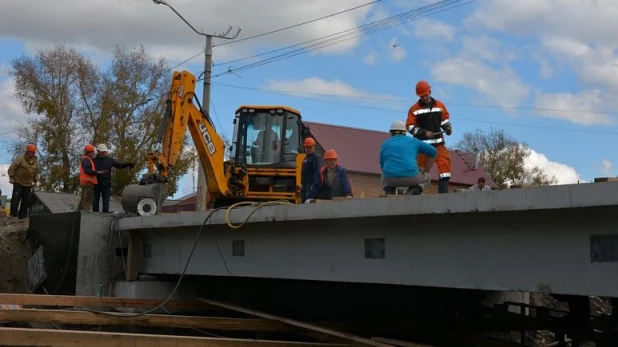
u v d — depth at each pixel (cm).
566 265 482
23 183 1566
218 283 1112
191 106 1312
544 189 466
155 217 1026
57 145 3972
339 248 704
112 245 1174
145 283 1089
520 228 518
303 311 1080
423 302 1026
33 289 1222
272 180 1434
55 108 3984
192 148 3812
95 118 4022
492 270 538
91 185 1312
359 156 4125
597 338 823
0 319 814
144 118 3994
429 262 596
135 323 869
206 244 945
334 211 657
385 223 644
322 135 4200
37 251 1239
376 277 653
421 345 706
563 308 1262
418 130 880
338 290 1060
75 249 1148
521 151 5697
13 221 1487
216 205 1397
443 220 583
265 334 927
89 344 706
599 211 459
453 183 4059
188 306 1049
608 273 453
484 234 548
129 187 1223
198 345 722
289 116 1473
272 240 809
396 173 760
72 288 1136
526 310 1143
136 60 4041
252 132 1462
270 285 1120
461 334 846
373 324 865
